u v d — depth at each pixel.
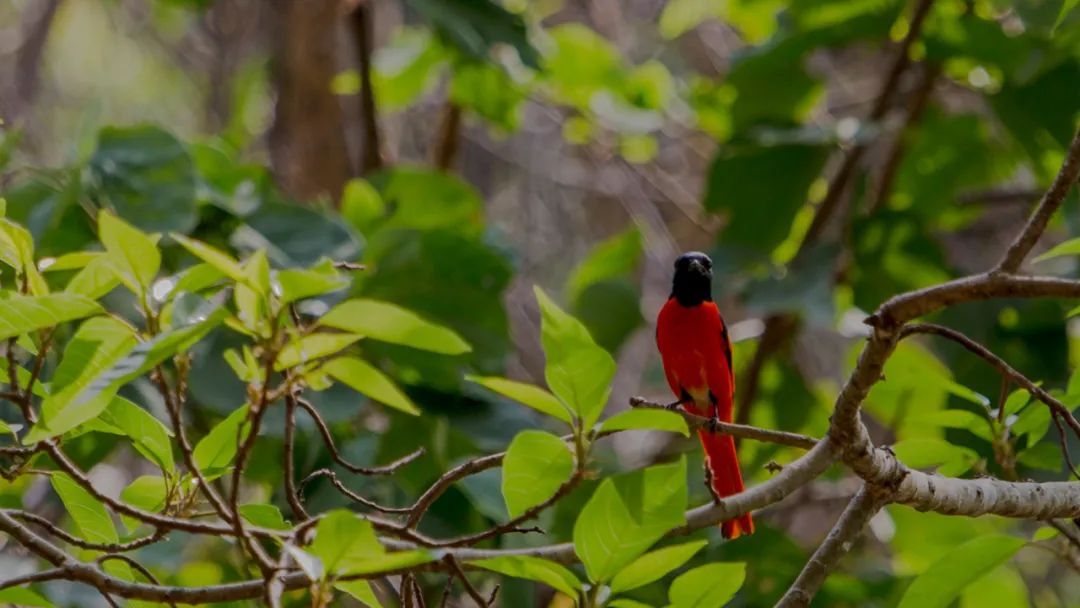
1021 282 5.46
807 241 14.16
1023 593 12.20
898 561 14.13
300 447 10.70
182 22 20.11
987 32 12.74
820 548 6.70
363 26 14.84
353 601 10.33
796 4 13.88
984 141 14.97
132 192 10.39
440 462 10.90
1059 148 13.75
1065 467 10.15
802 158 13.78
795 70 13.96
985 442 10.69
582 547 5.38
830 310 12.59
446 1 13.28
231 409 9.75
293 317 5.43
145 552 9.79
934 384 7.79
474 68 15.37
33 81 19.53
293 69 15.09
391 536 6.04
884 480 6.35
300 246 10.87
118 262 5.23
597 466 11.15
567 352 5.20
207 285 5.31
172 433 6.35
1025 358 12.39
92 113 10.18
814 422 15.06
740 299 12.97
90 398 4.88
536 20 16.94
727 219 14.19
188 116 21.02
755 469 14.45
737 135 13.84
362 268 6.12
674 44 20.72
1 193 10.24
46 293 6.02
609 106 16.38
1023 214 17.95
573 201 21.33
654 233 20.12
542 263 20.94
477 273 11.22
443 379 10.85
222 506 5.42
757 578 11.54
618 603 5.54
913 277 13.77
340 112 15.16
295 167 15.08
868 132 13.38
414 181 13.16
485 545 10.85
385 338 5.07
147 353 4.93
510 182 21.55
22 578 5.89
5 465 9.11
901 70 13.55
